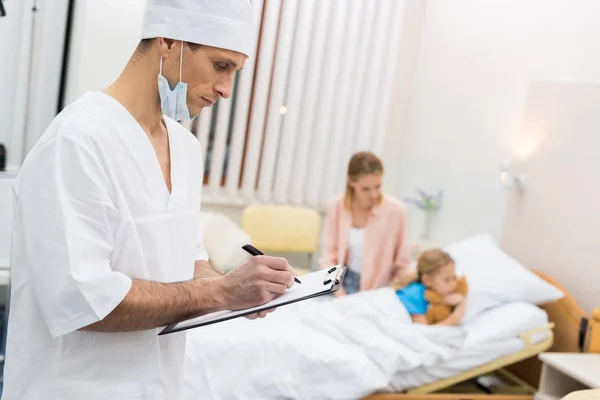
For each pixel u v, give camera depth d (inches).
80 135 50.2
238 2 55.5
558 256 128.8
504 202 146.1
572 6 132.7
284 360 106.0
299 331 112.4
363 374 105.8
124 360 53.8
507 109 148.6
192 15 53.5
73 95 132.3
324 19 168.4
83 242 48.8
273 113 169.3
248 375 104.2
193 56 54.4
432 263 122.3
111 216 51.1
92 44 130.6
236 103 166.4
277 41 167.9
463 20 166.9
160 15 53.9
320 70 172.4
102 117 52.6
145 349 54.6
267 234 163.5
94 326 50.3
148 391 55.0
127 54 133.6
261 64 165.5
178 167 58.5
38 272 49.0
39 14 133.9
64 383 52.3
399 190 187.3
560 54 135.1
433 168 173.2
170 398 57.8
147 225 53.9
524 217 138.3
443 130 170.4
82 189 49.3
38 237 48.8
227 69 56.2
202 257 67.4
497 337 114.7
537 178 135.4
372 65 176.2
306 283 56.4
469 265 131.6
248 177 170.9
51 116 137.8
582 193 124.3
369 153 132.4
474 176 156.9
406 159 185.6
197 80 55.2
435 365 111.9
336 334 112.8
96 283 48.6
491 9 156.9
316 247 166.7
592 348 116.3
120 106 54.3
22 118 135.9
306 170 177.9
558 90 131.5
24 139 137.3
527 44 144.7
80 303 48.3
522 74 145.3
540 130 135.6
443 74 172.9
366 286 136.0
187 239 58.7
